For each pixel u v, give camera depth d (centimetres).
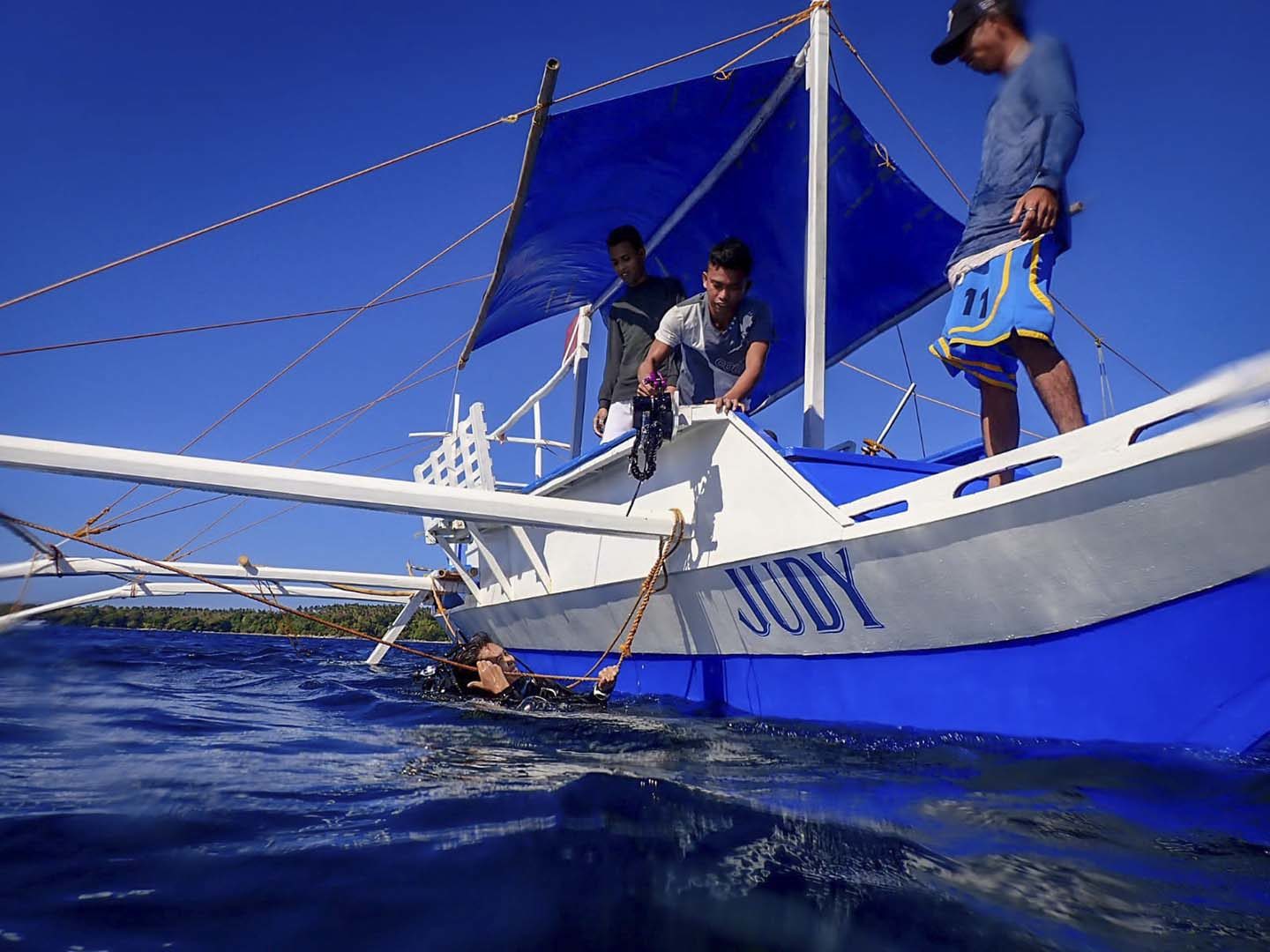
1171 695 294
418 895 172
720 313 501
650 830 217
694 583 497
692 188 706
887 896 170
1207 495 268
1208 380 261
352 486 419
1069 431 340
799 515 412
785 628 444
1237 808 231
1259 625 273
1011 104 341
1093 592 306
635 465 485
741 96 607
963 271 375
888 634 384
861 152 648
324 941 150
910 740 352
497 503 450
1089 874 182
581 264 779
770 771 294
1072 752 305
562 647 700
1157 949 145
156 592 820
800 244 721
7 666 541
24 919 158
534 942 149
